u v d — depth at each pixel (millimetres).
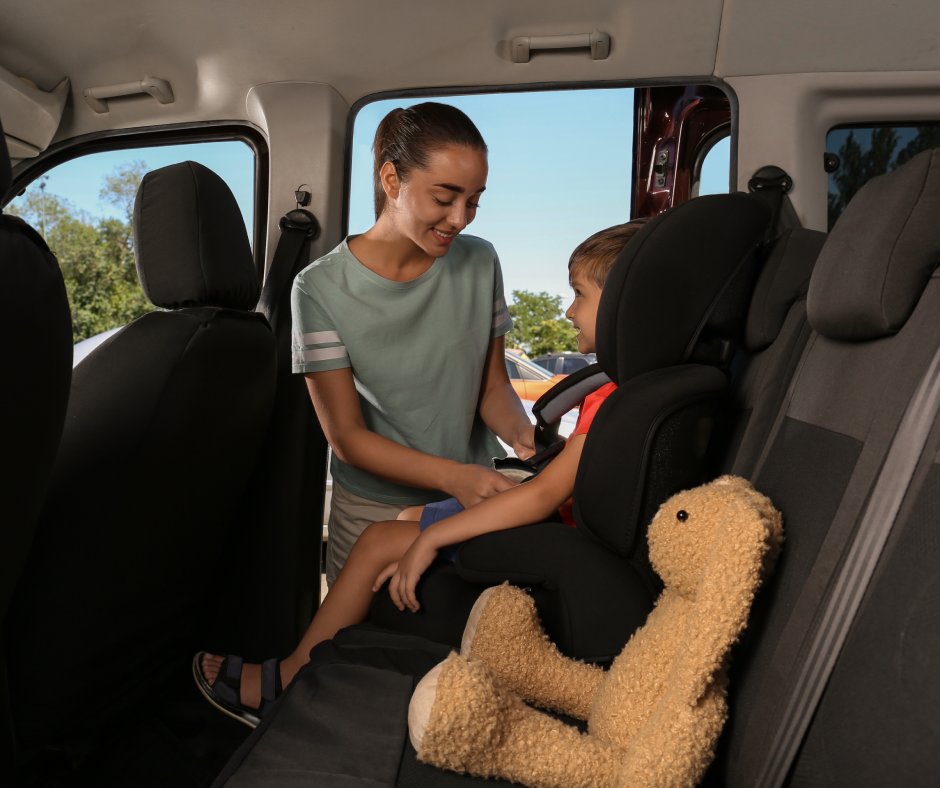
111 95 1965
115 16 1751
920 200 746
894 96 1697
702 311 1088
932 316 724
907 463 691
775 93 1731
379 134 1558
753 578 784
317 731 936
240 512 1854
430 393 1713
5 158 814
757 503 837
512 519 1261
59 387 930
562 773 838
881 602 675
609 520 1088
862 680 667
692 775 779
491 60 1822
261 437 1580
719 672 831
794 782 748
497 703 840
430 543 1272
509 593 1063
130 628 1378
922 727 587
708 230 1072
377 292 1629
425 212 1473
